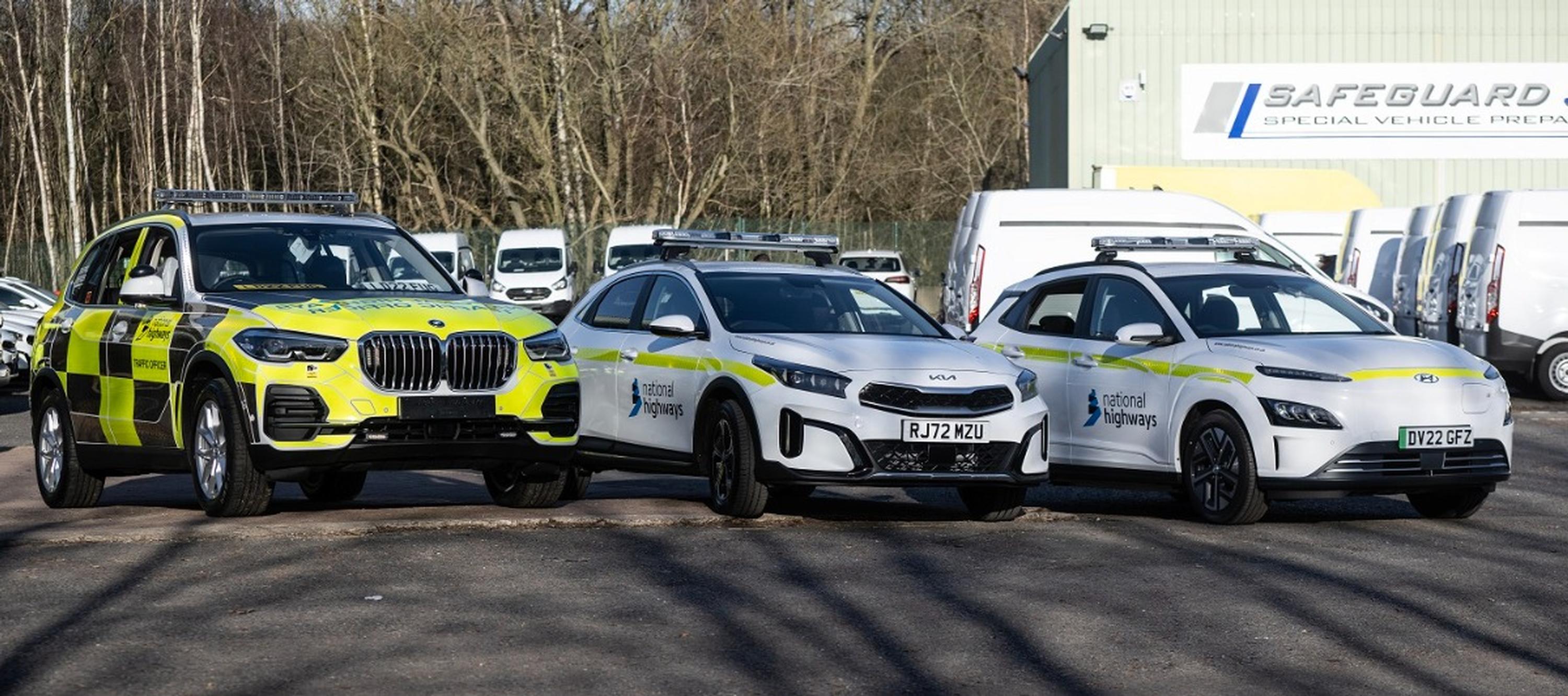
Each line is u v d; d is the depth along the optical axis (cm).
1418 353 1781
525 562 1449
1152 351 1891
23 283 4619
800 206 9212
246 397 1619
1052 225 3158
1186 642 1159
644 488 2244
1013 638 1166
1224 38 6344
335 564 1422
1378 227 4341
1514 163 6366
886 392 1686
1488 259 3512
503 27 8150
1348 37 6338
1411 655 1126
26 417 3525
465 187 9112
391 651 1098
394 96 8456
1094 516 1850
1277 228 4828
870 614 1245
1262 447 1730
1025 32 10619
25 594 1278
